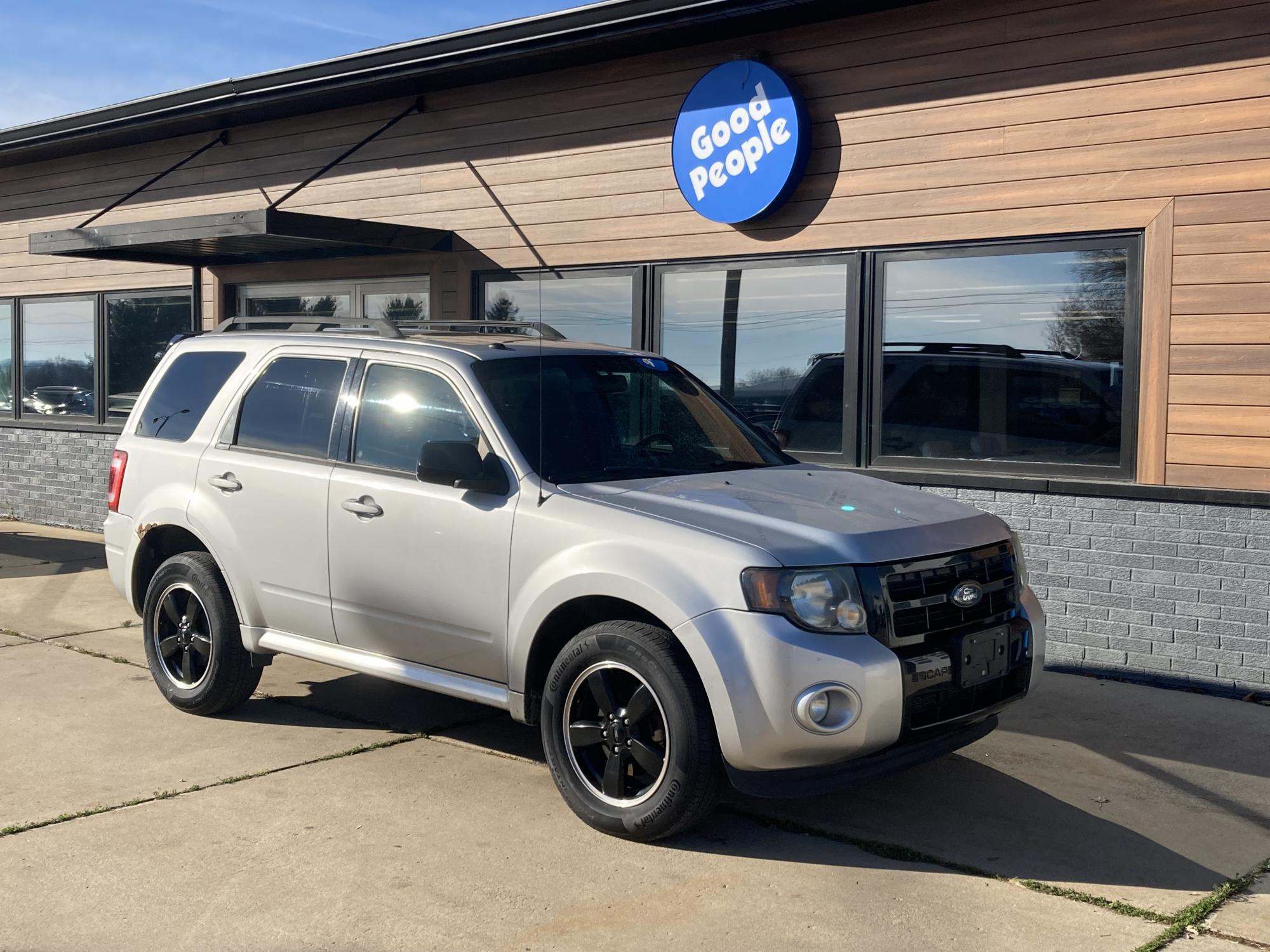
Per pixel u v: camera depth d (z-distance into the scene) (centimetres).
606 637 441
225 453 595
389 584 518
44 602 900
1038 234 728
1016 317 742
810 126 805
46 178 1346
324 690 660
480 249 986
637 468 515
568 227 934
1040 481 723
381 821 463
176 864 421
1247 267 663
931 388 774
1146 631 697
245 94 1049
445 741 569
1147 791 509
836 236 802
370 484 527
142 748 552
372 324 579
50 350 1370
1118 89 698
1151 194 689
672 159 870
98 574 1027
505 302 982
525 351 549
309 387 578
